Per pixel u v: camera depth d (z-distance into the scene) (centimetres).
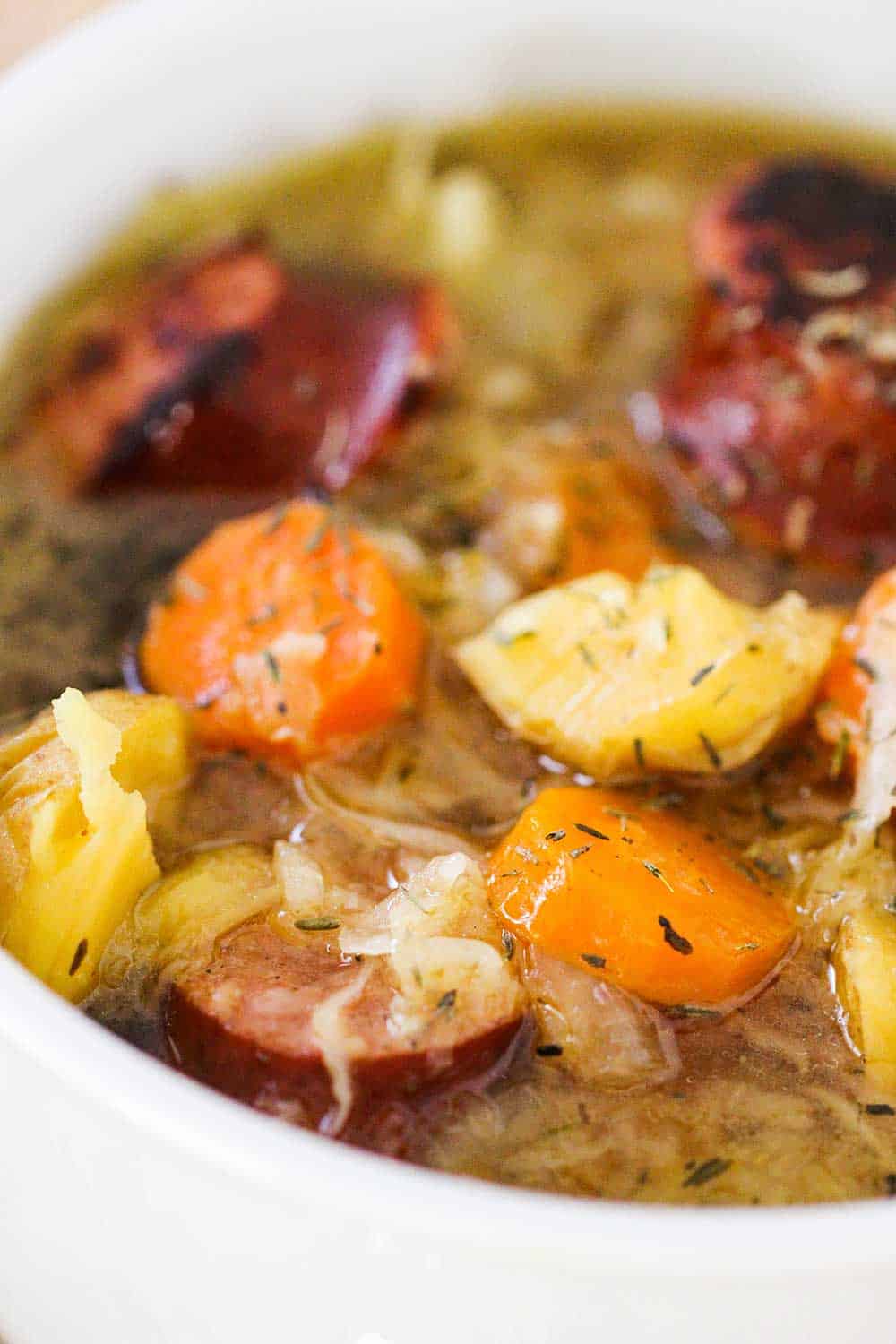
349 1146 23
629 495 28
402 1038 23
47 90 29
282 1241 22
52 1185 23
